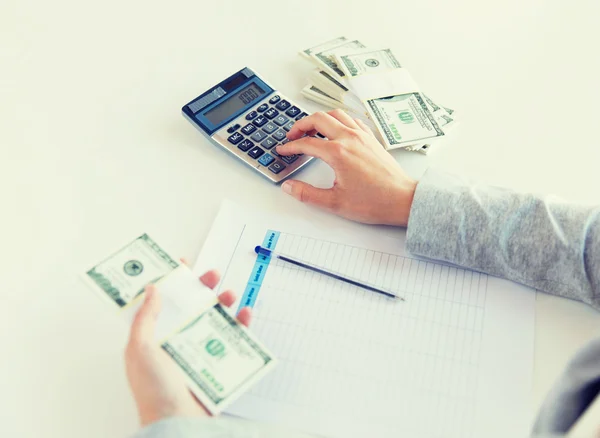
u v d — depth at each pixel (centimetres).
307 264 82
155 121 99
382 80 100
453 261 83
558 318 78
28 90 101
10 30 109
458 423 70
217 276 77
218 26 114
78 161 93
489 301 80
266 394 71
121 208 87
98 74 104
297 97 105
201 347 69
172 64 107
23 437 67
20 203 87
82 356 73
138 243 77
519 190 91
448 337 76
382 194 86
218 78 105
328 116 92
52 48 107
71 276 80
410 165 94
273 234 86
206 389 67
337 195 88
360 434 68
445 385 72
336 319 78
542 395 72
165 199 89
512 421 70
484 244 81
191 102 97
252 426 66
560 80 108
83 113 99
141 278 74
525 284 81
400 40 114
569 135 100
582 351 64
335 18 117
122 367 72
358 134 90
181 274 74
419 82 106
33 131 96
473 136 99
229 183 91
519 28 118
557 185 93
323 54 105
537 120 101
